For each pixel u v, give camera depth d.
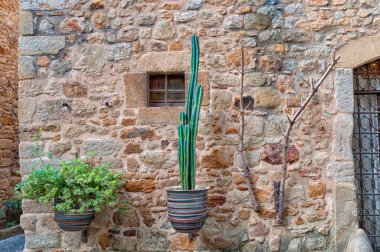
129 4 3.10
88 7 3.11
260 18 3.03
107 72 3.07
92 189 2.62
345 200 2.88
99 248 3.00
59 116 3.06
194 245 2.95
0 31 5.22
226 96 3.01
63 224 2.70
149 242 2.98
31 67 3.08
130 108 3.05
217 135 3.00
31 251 2.99
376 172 3.07
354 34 2.97
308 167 2.95
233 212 2.96
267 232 2.93
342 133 2.92
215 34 3.04
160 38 3.07
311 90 2.88
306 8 3.02
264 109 3.00
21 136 3.05
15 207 5.08
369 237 3.03
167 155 3.00
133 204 3.00
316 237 2.91
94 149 3.03
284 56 3.01
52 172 2.69
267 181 2.96
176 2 3.08
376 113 3.09
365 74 3.11
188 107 2.76
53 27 3.11
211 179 2.98
